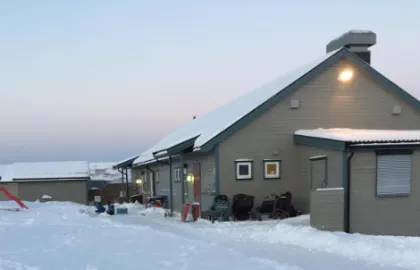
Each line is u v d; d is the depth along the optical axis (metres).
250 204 12.33
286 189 13.39
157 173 21.27
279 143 13.44
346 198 10.30
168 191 18.88
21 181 26.72
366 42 14.55
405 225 10.64
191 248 6.80
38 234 8.22
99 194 31.64
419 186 10.79
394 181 10.61
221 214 12.29
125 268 5.41
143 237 7.78
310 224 9.76
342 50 13.77
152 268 5.44
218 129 13.46
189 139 14.15
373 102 14.21
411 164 10.73
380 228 10.48
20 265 5.46
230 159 13.05
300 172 13.25
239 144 13.15
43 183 27.11
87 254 6.23
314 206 9.66
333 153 11.17
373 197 10.52
